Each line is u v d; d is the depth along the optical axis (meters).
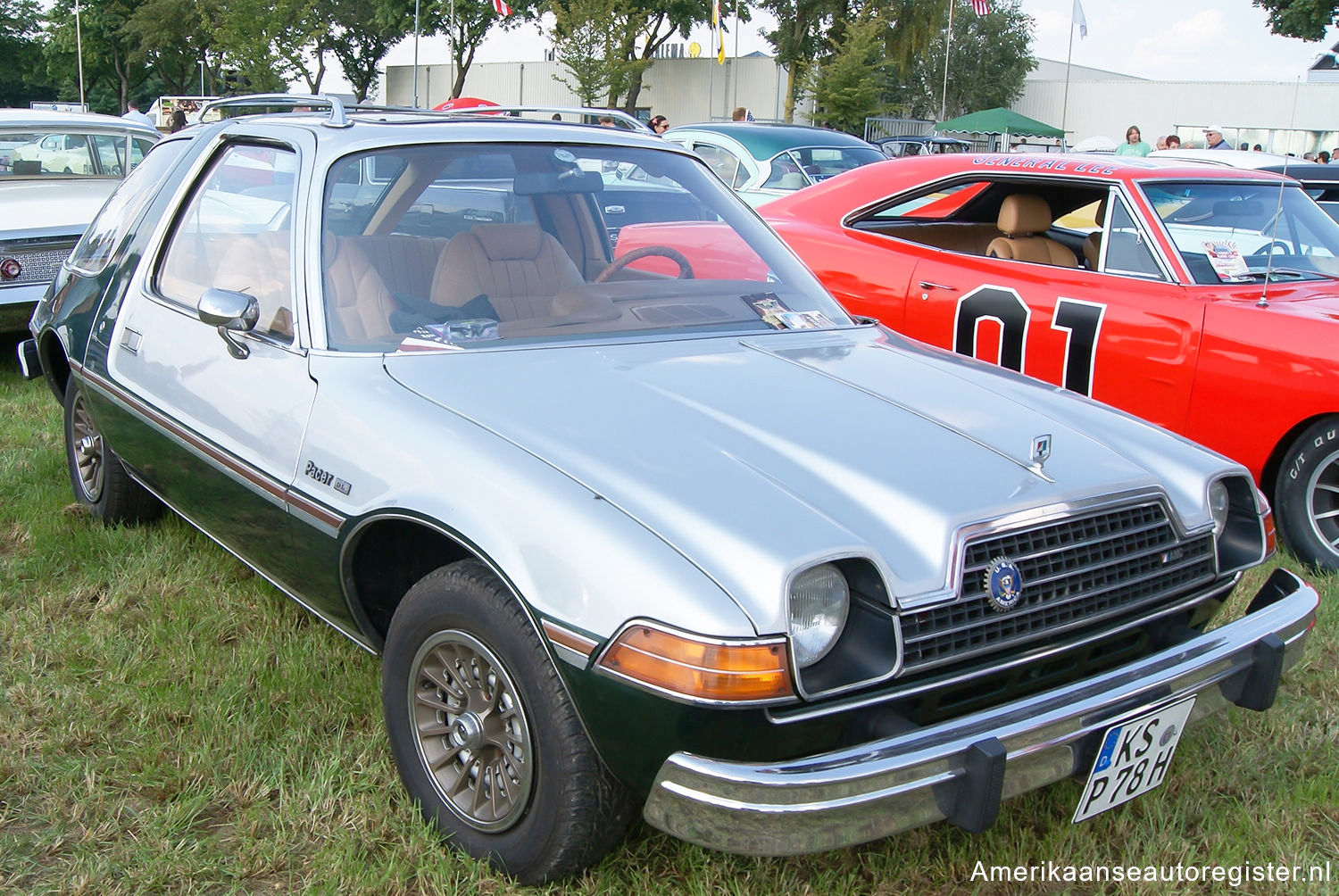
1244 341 4.39
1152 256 4.82
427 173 3.23
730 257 3.59
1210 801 2.89
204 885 2.47
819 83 40.62
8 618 3.65
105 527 4.38
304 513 2.76
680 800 2.06
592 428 2.47
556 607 2.14
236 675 3.27
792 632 2.02
